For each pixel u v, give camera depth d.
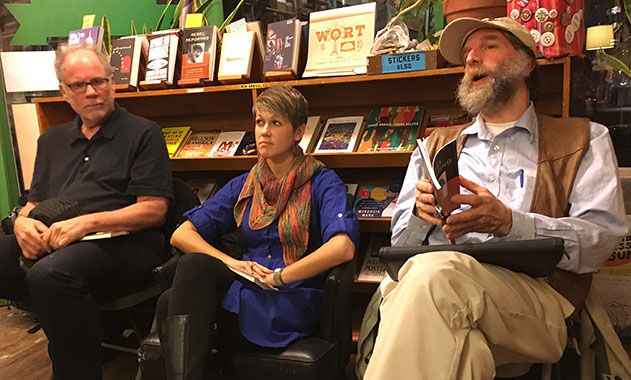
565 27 1.79
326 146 2.36
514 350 1.26
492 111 1.68
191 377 1.42
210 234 1.94
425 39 2.41
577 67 2.00
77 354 1.78
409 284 1.20
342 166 2.42
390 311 1.23
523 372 1.41
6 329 2.79
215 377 1.55
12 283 2.00
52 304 1.72
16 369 2.29
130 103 2.87
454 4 1.97
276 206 1.82
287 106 1.76
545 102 2.23
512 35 1.63
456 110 2.40
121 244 1.98
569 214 1.52
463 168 1.71
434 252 1.28
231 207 1.98
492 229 1.41
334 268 1.63
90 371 1.80
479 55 1.65
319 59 2.29
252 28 2.47
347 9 2.28
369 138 2.33
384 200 2.38
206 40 2.46
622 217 1.46
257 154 2.47
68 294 1.73
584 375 1.49
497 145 1.65
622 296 2.00
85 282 1.80
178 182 2.26
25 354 2.46
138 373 1.93
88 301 1.79
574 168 1.52
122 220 1.96
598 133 1.57
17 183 3.24
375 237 2.50
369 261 2.38
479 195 1.38
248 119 2.82
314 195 1.82
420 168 1.79
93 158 2.11
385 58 2.08
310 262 1.63
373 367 1.17
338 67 2.23
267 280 1.67
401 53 2.05
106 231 1.93
